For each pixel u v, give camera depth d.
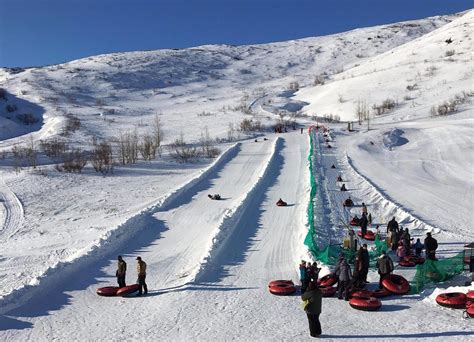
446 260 24.83
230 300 22.05
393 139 75.25
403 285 22.19
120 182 56.44
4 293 22.98
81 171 61.75
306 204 40.62
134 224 35.44
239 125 101.00
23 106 139.75
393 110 110.94
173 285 24.67
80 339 18.38
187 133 97.31
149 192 51.12
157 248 31.69
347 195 45.34
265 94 158.75
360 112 109.88
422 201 43.66
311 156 61.66
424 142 72.94
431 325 18.12
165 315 20.52
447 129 78.44
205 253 28.55
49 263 30.19
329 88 147.62
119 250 31.33
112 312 21.19
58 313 21.17
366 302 20.20
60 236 36.84
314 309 17.45
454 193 46.84
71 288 24.52
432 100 113.06
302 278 22.16
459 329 17.53
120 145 81.06
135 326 19.48
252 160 63.12
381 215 39.19
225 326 19.03
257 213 38.97
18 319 20.47
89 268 27.73
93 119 117.88
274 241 31.92
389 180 52.03
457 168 58.53
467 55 145.00
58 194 51.12
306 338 17.58
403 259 27.08
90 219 41.66
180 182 55.59
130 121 115.94
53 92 164.00
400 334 17.47
